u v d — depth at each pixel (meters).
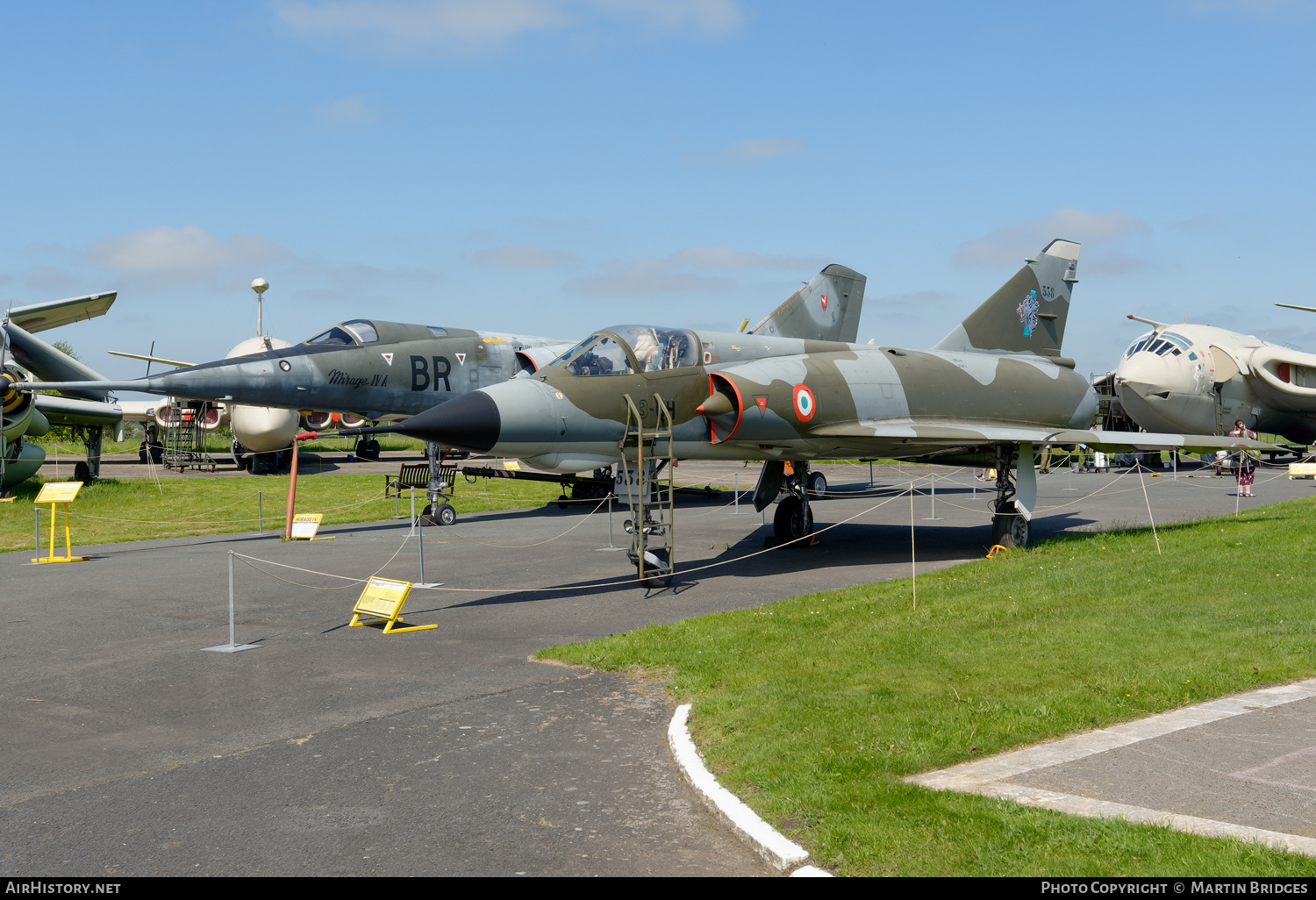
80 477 31.06
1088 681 6.85
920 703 6.43
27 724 6.94
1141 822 4.42
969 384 16.48
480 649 9.16
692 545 17.33
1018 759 5.40
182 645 9.56
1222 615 8.77
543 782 5.54
